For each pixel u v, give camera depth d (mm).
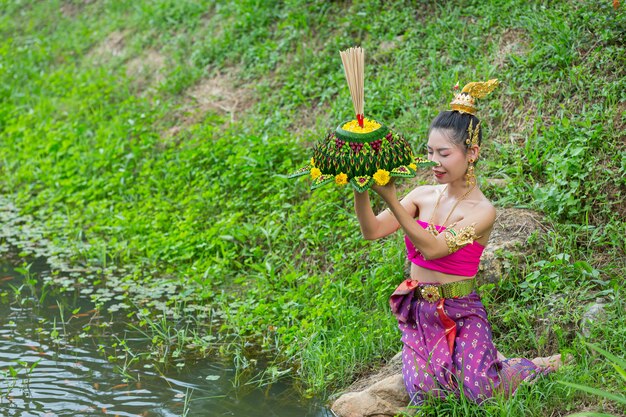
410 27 7293
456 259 3916
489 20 6766
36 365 4699
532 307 4562
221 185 6785
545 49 6113
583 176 5117
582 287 4590
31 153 8352
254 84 7859
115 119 8289
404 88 6637
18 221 7270
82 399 4312
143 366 4719
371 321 4824
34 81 9805
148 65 9156
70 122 8656
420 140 6141
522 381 3877
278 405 4258
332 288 5242
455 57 6695
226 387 4461
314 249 5793
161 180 7148
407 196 4246
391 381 4098
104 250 6312
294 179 6359
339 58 7461
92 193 7461
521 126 5832
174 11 9625
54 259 6453
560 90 5836
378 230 4051
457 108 3932
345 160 3465
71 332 5195
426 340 4016
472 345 3914
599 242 4863
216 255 6098
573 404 3795
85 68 9727
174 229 6559
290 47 7969
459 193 4020
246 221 6406
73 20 10945
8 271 6227
